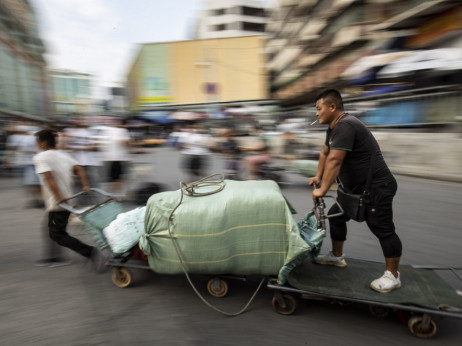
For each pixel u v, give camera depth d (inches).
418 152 323.0
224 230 96.4
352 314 98.5
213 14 1651.1
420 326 87.2
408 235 163.8
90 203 135.4
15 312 98.9
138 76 823.7
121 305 102.9
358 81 469.4
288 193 258.1
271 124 616.1
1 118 397.4
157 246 102.8
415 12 393.1
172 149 671.1
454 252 143.6
